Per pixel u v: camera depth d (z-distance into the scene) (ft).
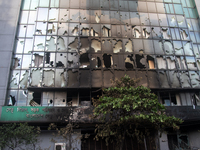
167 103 75.56
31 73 68.39
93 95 73.67
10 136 49.42
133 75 72.33
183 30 84.58
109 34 78.23
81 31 76.95
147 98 46.60
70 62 71.51
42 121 63.31
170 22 84.84
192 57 79.61
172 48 79.41
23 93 71.20
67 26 76.95
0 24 77.41
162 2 88.22
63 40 74.49
